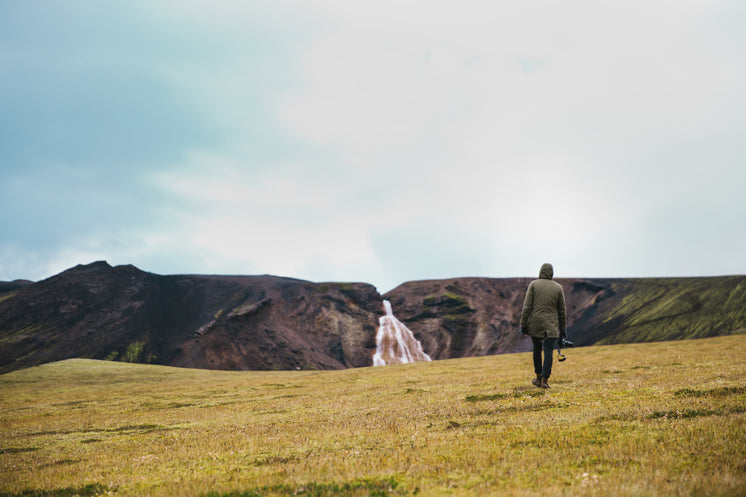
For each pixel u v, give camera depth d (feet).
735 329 574.97
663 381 41.65
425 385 60.95
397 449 24.11
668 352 84.69
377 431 29.73
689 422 23.88
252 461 24.70
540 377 45.55
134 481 22.59
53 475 25.67
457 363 121.70
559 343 45.65
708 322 629.92
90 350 615.57
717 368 48.55
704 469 16.51
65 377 195.31
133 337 655.35
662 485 14.94
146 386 135.33
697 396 32.01
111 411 64.80
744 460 16.70
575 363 77.10
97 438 39.96
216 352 645.51
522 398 39.27
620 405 31.45
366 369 137.90
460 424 30.19
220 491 18.97
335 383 83.87
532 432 25.30
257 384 101.45
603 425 25.36
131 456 29.50
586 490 14.99
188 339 653.30
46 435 44.24
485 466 19.43
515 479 17.43
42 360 585.22
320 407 47.42
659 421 25.08
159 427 43.47
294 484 18.81
